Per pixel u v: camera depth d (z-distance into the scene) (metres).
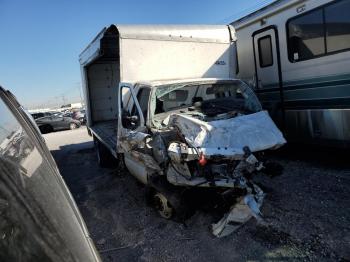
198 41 6.02
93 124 9.35
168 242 3.82
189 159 3.63
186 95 5.02
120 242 3.97
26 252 1.31
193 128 3.91
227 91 5.36
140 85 5.04
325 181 5.05
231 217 3.70
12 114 2.63
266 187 4.96
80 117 25.20
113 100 9.62
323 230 3.64
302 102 6.12
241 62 7.47
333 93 5.52
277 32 6.41
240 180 3.52
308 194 4.62
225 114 4.50
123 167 6.04
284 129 6.54
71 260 1.49
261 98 7.02
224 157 3.53
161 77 5.72
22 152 1.83
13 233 1.31
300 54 6.00
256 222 3.96
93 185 6.46
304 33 5.86
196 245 3.67
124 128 5.30
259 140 3.87
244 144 3.77
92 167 8.20
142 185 5.86
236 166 3.62
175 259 3.46
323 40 5.54
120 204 5.20
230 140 3.78
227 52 6.38
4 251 1.24
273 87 6.71
